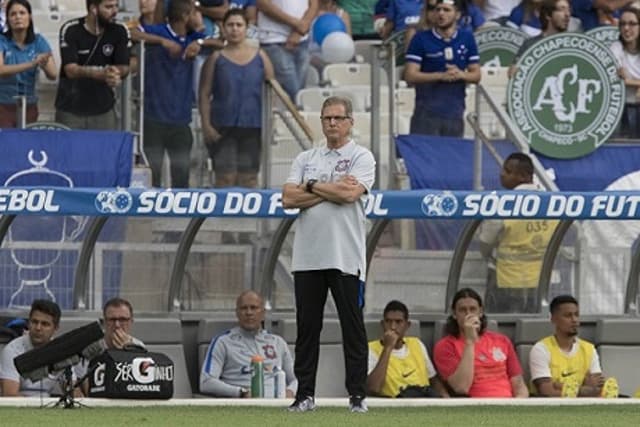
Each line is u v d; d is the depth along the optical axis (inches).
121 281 2064.5
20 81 2400.3
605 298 2202.3
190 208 1878.7
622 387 2140.7
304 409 1552.7
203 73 2404.0
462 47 2507.4
